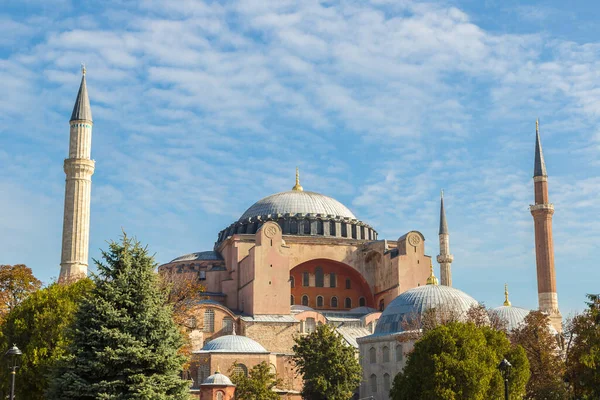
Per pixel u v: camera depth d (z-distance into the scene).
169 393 47.97
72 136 102.38
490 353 66.12
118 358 45.78
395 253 109.75
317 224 117.44
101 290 48.34
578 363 72.19
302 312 103.44
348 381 81.25
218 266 113.38
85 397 46.38
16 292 88.94
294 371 96.56
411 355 68.19
